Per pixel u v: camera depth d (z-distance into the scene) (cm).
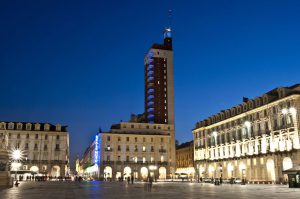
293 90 7938
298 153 7300
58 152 12650
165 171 13662
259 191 4278
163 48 17825
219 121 11131
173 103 17050
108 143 13300
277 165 7969
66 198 2992
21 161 12150
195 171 12562
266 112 8694
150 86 17250
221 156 10900
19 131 12456
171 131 14400
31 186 5919
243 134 9712
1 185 5228
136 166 13312
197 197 3133
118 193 3859
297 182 5194
